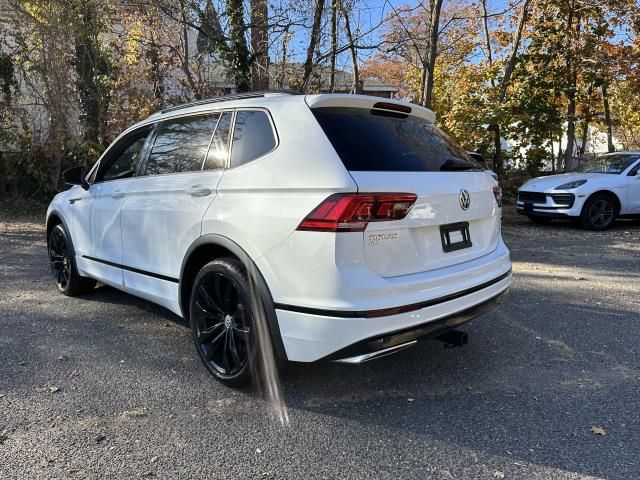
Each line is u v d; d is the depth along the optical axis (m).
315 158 2.91
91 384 3.48
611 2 12.55
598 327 4.61
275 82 10.66
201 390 3.41
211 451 2.73
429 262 3.11
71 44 11.40
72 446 2.76
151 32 10.85
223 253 3.49
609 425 2.98
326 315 2.76
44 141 11.92
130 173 4.43
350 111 3.24
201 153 3.70
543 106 12.84
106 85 11.55
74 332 4.46
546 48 13.68
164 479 2.50
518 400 3.29
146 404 3.22
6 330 4.49
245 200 3.18
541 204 10.50
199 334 3.57
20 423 2.97
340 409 3.18
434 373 3.68
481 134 11.77
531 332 4.49
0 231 9.65
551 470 2.57
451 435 2.89
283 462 2.64
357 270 2.76
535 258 7.68
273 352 3.09
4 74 11.71
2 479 2.47
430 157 3.35
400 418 3.07
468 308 3.26
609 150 17.64
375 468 2.60
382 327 2.77
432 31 10.43
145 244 4.08
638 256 7.82
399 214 2.88
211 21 9.69
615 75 13.48
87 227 4.92
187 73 11.06
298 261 2.85
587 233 9.96
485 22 14.28
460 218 3.31
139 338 4.33
